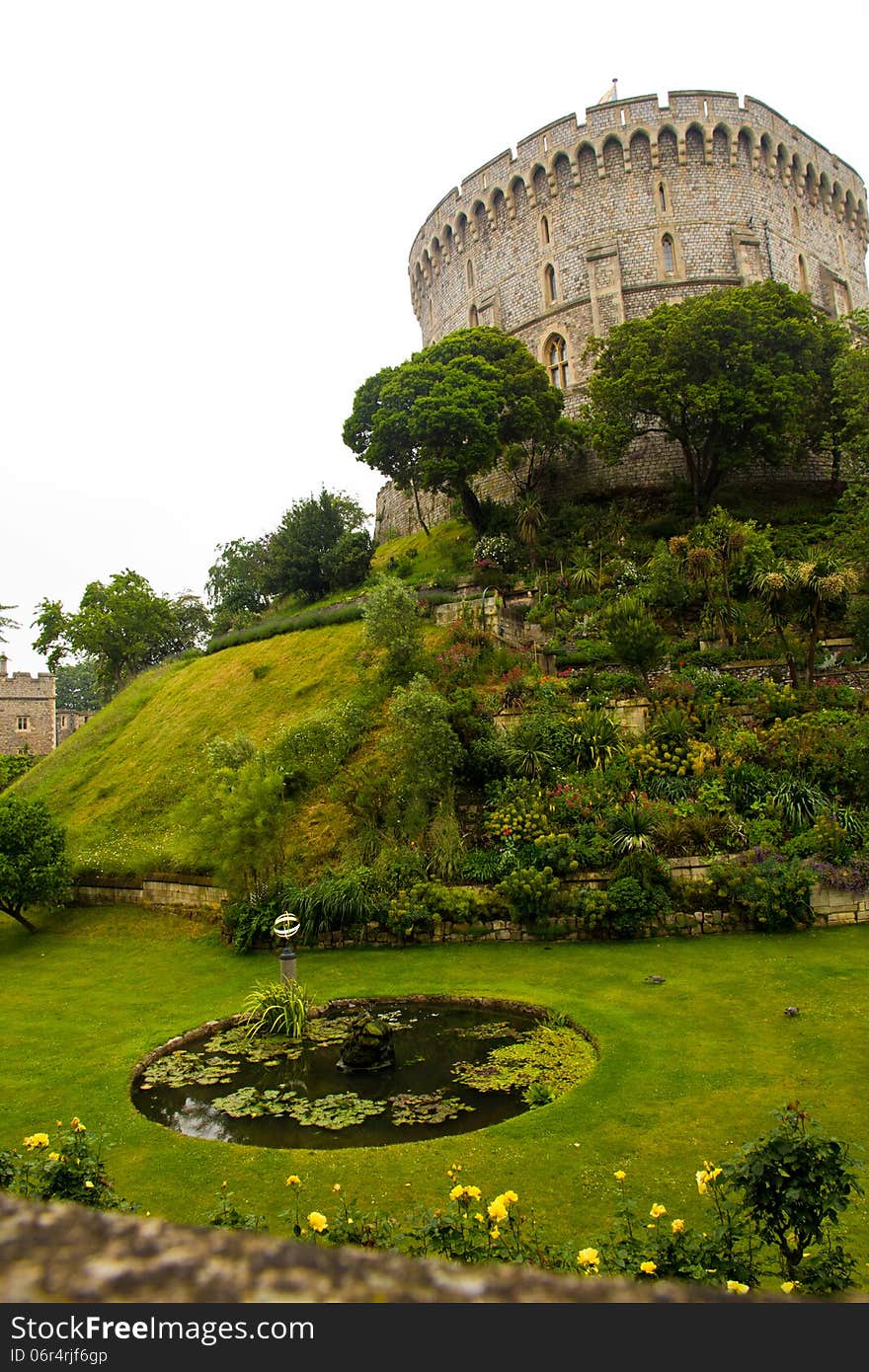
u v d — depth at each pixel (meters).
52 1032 12.06
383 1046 10.28
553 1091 9.12
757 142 45.97
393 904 16.05
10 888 18.98
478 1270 0.96
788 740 19.17
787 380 33.00
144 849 22.09
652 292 44.53
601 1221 6.28
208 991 14.07
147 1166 7.64
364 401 41.03
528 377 38.66
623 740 20.44
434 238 54.09
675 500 39.59
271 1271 0.90
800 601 22.62
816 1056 9.38
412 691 19.36
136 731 30.59
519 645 27.52
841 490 40.44
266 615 45.38
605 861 16.25
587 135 45.72
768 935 14.73
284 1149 7.98
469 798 19.22
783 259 46.75
